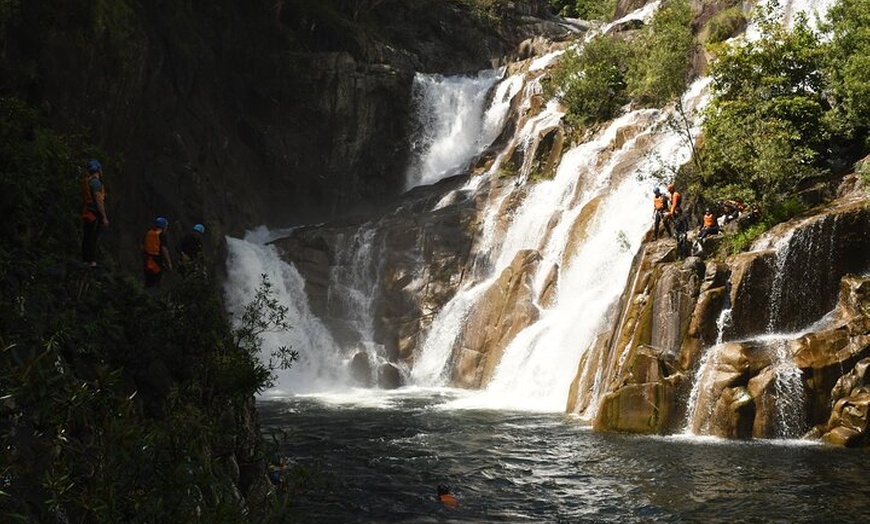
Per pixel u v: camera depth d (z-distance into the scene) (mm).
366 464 16562
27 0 27594
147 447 6000
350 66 44656
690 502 13242
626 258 27125
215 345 10578
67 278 10117
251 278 34125
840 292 19391
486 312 29875
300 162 42844
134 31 32281
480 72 50906
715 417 18203
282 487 8758
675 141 29500
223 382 10438
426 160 47375
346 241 35375
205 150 37969
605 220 29141
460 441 18797
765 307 19672
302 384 31031
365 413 23406
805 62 25656
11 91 26469
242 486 10656
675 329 19766
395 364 31969
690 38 35438
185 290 10531
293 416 22969
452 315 31469
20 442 6297
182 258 11172
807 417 17703
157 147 35125
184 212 34281
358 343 32719
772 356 18266
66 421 5652
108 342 9547
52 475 5461
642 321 20406
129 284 11070
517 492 14297
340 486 14781
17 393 5387
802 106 24031
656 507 13078
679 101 27094
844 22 25703
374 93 45969
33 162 11297
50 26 28391
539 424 20969
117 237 31578
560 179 33906
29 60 27641
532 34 57656
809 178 23609
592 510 13133
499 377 27906
